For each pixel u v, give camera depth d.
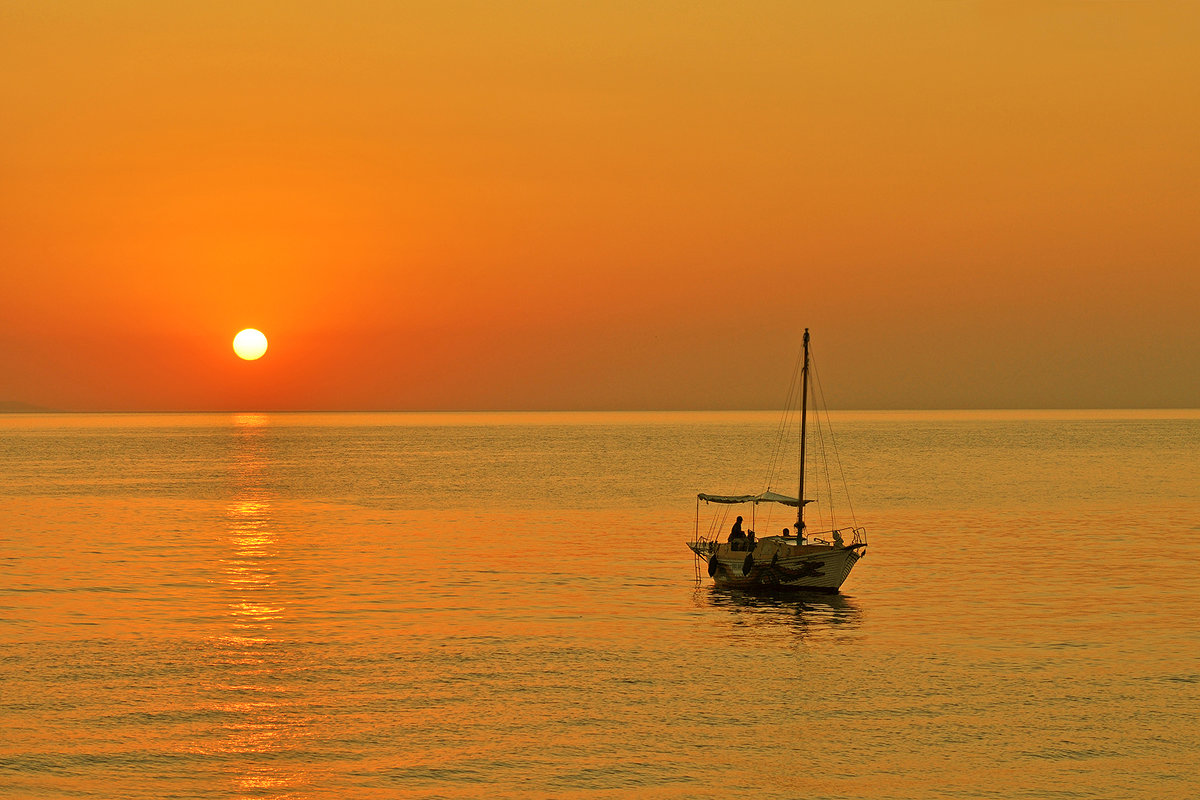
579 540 91.62
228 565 76.94
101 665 46.97
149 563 78.12
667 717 40.12
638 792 33.25
